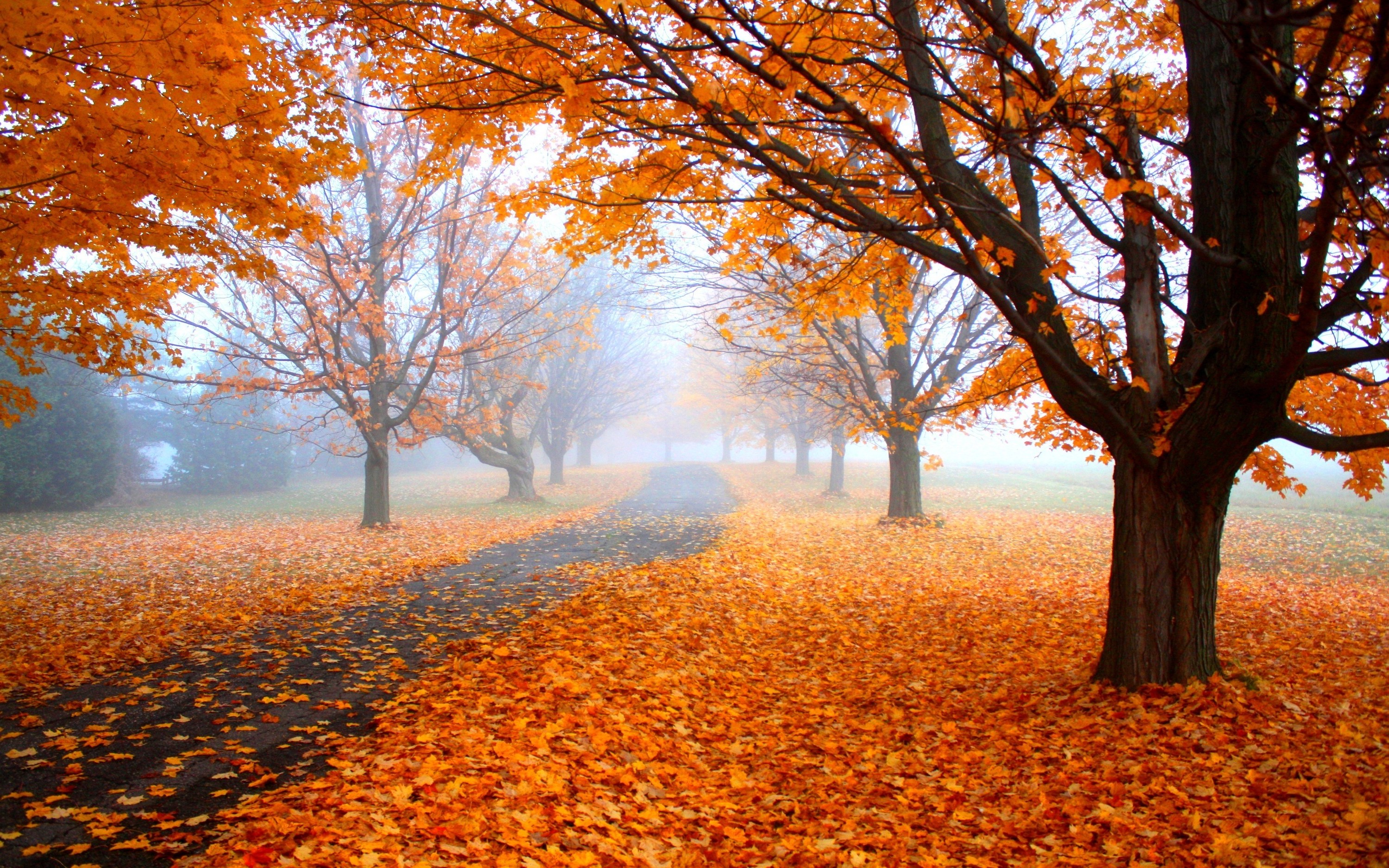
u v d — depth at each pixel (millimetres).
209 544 14547
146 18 4168
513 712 4520
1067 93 3965
